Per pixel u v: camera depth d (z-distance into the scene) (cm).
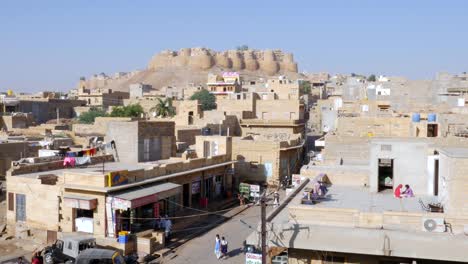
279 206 2064
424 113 4431
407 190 2214
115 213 2770
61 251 2608
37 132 6156
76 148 4422
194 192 3841
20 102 9244
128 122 3791
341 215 1788
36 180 3020
